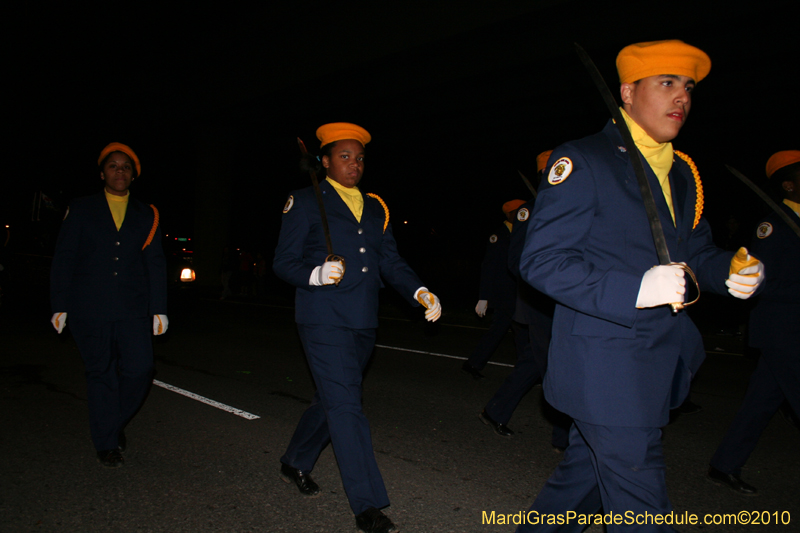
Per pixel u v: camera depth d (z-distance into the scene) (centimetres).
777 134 1848
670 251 198
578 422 203
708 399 568
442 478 358
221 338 884
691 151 1994
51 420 457
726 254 203
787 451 416
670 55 195
